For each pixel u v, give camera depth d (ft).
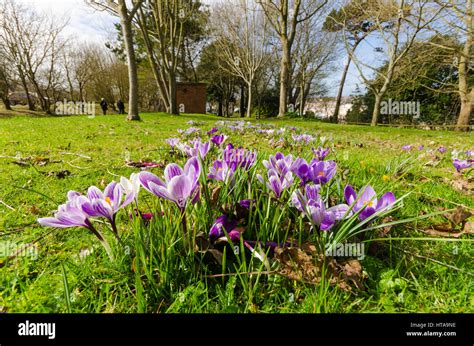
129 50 34.42
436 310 2.83
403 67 55.11
